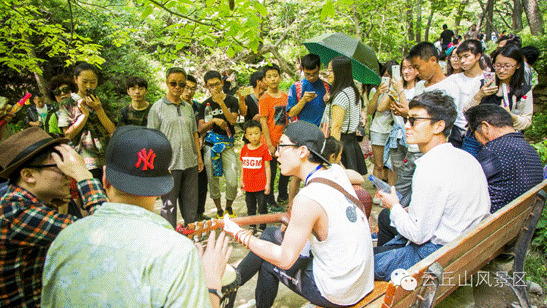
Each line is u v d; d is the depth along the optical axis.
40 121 5.12
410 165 3.77
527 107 3.54
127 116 3.80
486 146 2.75
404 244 2.42
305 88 4.16
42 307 1.21
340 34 4.13
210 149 4.30
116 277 1.11
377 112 4.76
